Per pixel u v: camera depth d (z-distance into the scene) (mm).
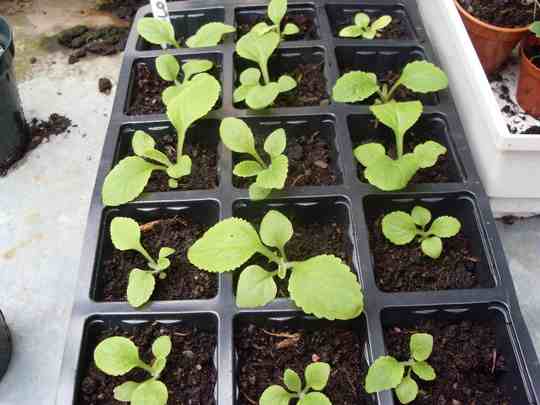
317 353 229
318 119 292
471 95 292
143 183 260
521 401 213
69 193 334
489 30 313
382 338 222
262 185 246
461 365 225
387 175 252
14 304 292
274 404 203
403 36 336
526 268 298
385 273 247
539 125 318
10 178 339
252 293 223
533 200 303
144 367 217
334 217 267
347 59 324
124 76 312
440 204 267
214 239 234
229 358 219
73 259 308
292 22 340
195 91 276
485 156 285
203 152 292
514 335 225
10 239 316
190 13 341
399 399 211
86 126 363
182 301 233
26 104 371
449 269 250
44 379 269
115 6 429
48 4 430
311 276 219
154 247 258
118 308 232
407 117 271
